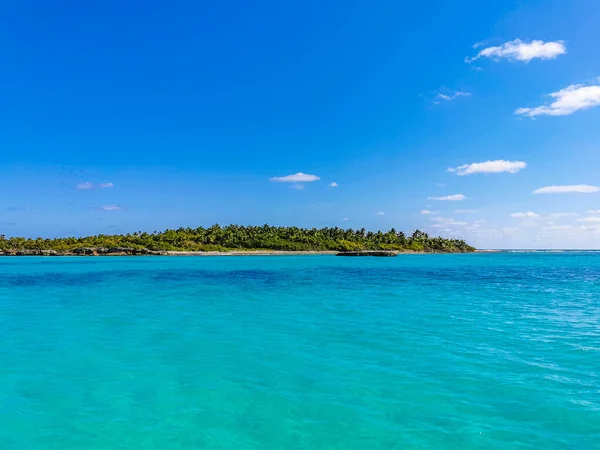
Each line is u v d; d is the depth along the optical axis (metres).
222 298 31.22
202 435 8.55
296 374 12.34
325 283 44.56
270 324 20.30
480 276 55.84
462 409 9.73
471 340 16.67
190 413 9.61
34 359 14.10
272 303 28.23
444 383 11.49
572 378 11.90
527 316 22.50
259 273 62.34
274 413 9.56
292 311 24.52
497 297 31.53
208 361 13.77
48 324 20.55
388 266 86.25
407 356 14.23
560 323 20.39
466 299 30.23
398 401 10.20
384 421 9.12
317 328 19.25
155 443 8.23
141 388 11.23
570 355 14.35
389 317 22.28
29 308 26.20
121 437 8.48
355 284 43.34
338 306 26.64
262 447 8.05
